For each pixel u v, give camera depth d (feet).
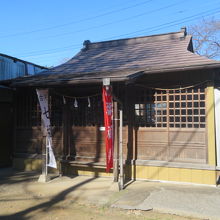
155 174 22.66
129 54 29.84
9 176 25.73
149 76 23.12
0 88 30.99
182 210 15.75
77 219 15.08
